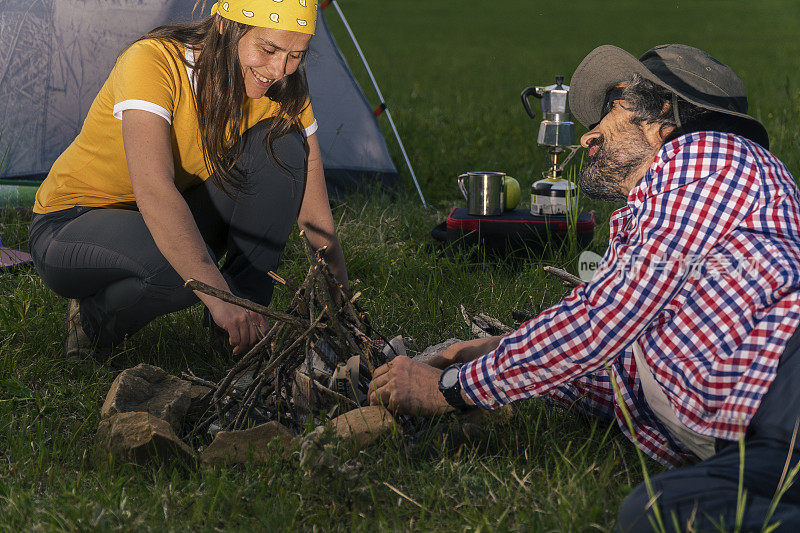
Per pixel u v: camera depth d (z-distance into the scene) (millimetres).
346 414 2041
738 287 1717
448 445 2096
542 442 2145
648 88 1913
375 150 5062
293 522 1744
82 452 2123
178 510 1813
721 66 1924
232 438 2012
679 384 1778
